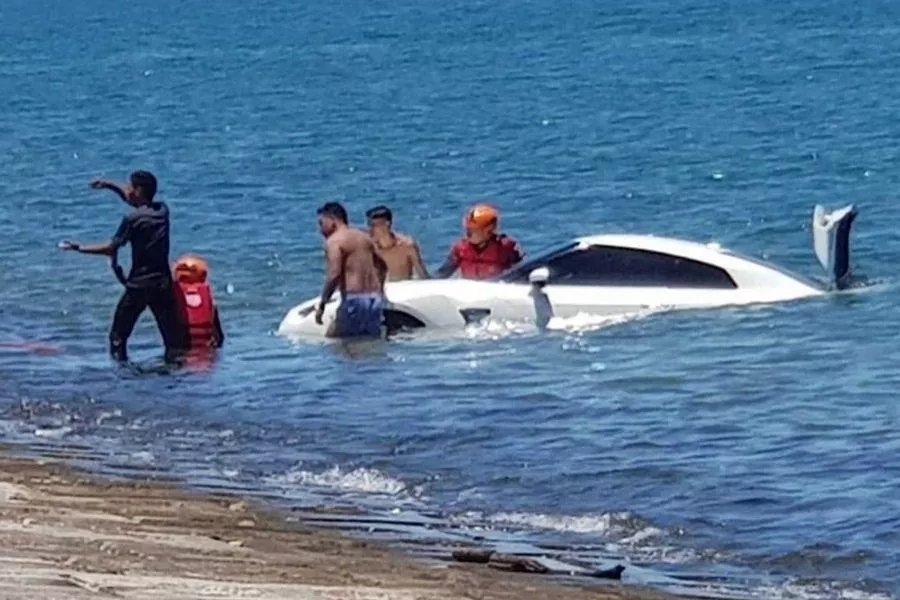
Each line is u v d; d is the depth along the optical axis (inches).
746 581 885.2
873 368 1428.4
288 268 2054.6
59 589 636.7
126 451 1188.5
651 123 3956.7
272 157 3577.8
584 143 3585.1
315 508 1019.9
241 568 765.3
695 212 2527.1
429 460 1163.3
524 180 2987.2
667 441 1208.2
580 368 1457.9
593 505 1044.5
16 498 956.0
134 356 1566.2
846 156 3110.2
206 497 1037.2
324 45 7819.9
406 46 7460.6
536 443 1210.0
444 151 3545.8
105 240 2425.0
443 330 1604.3
